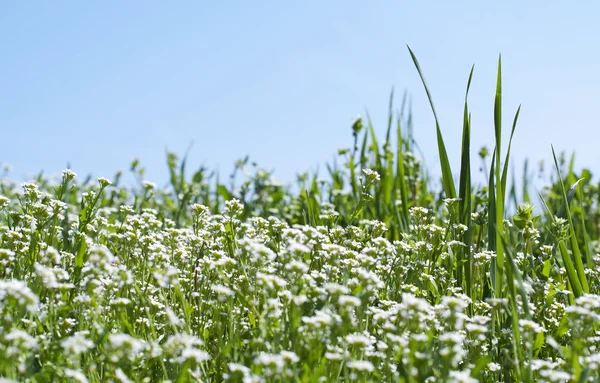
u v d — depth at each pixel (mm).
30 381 973
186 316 1106
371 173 1357
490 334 1169
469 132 1323
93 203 1296
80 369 1013
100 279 1104
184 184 1915
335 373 1038
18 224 1273
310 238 1159
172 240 1241
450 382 980
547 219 1757
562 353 1061
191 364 1001
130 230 1242
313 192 1771
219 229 1280
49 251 1098
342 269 1226
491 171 1281
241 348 1090
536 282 1219
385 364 1034
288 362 983
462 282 1299
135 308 1132
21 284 984
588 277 1311
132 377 1009
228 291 1091
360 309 1078
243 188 1919
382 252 1213
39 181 1838
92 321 1072
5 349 950
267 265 1207
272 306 1050
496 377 1133
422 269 1267
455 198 1303
